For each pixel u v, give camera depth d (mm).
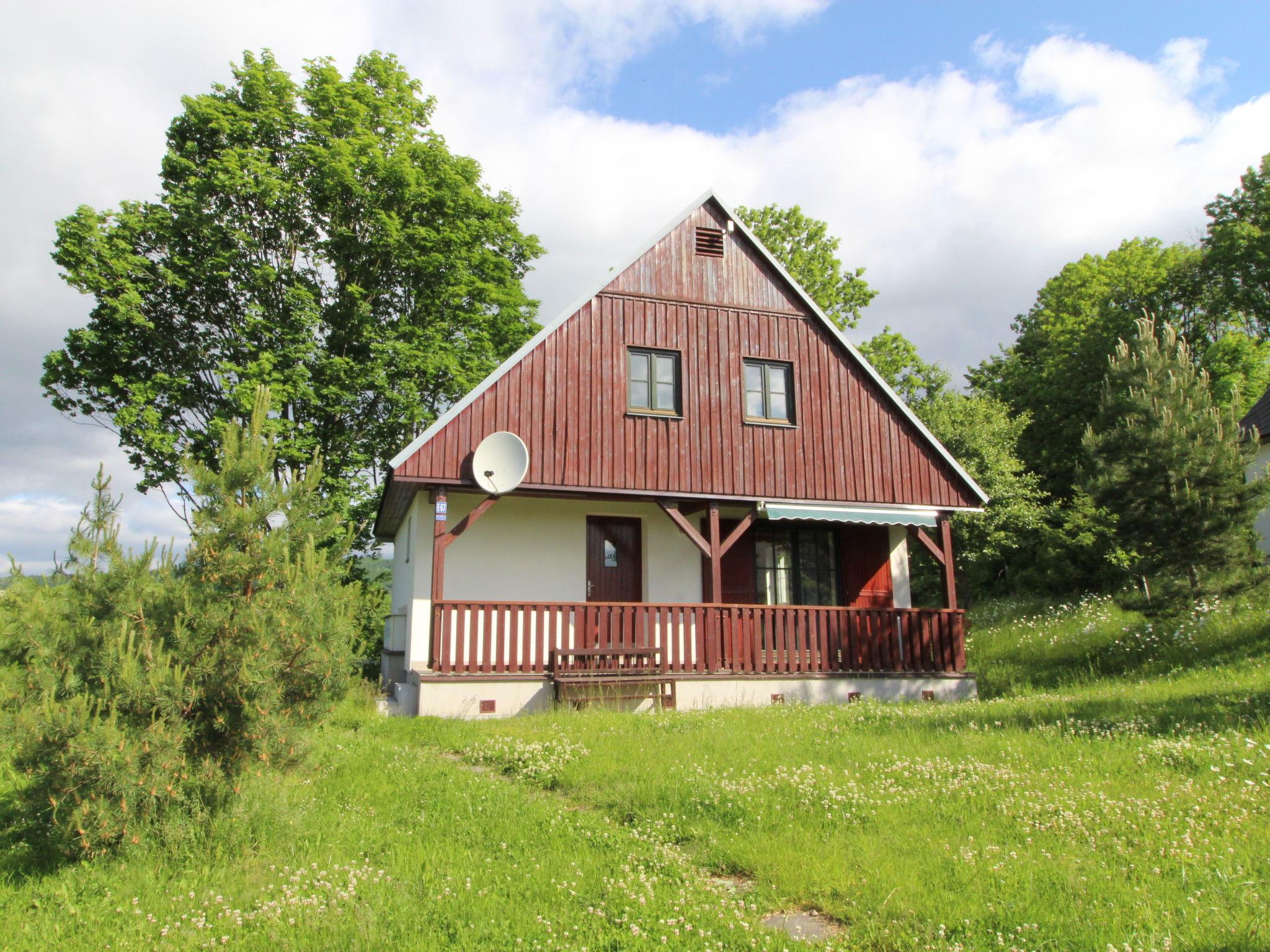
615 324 15648
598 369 15320
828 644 15453
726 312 16484
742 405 16125
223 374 21734
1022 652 18938
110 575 6254
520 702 13555
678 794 7281
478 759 9227
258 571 6504
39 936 4703
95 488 6496
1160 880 5141
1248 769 7395
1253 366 33656
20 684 5723
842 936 4613
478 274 25453
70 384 21844
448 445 13969
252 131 22625
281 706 6465
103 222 21578
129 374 21984
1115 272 38375
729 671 14781
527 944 4480
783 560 17719
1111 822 6234
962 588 26719
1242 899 4773
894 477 16688
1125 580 21766
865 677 15359
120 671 5754
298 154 23016
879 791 7297
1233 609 15945
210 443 21656
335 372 22391
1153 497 16031
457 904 5000
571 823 6641
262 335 22219
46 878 5527
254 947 4539
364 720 11875
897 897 5008
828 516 15844
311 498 7250
